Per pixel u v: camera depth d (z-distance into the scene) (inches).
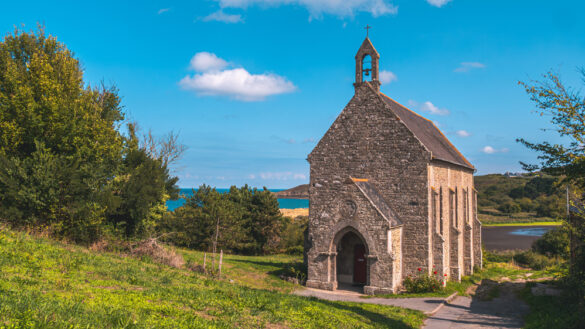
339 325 577.9
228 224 1863.9
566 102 682.8
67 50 1352.1
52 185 965.2
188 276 805.2
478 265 1606.8
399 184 1167.0
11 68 1163.3
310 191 1266.0
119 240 1088.8
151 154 1956.2
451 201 1331.2
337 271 1231.5
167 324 407.8
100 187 1140.5
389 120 1196.5
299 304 671.1
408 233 1144.8
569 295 872.9
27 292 419.2
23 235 809.5
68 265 633.0
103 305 429.1
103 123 1267.2
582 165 644.7
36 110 1099.3
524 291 1138.7
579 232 820.0
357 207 1087.6
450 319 810.8
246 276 1146.7
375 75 1256.8
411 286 1095.6
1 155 986.1
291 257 1897.1
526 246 2568.9
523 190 5216.5
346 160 1236.5
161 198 1352.1
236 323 477.1
